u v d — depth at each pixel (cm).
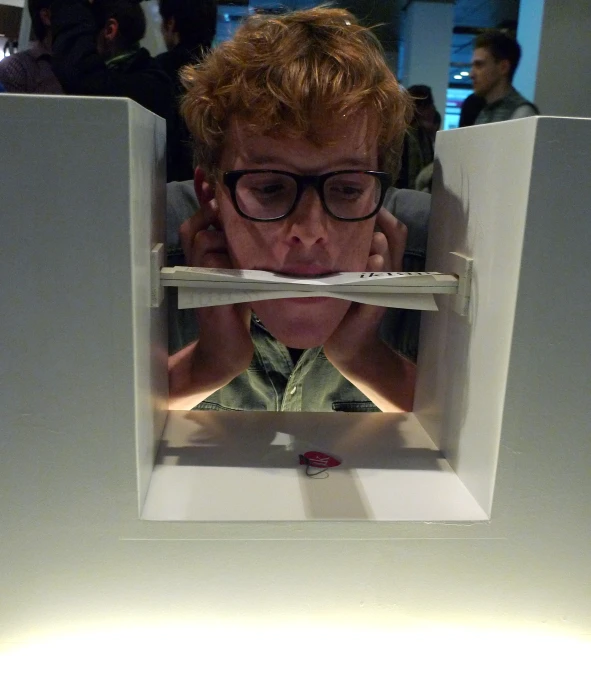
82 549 54
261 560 55
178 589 55
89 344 50
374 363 80
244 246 62
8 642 55
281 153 57
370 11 84
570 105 95
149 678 55
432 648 58
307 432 74
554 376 53
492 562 57
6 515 53
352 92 55
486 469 56
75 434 51
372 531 55
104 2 78
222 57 59
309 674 56
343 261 62
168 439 70
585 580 58
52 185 47
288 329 68
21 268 48
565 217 49
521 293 51
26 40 89
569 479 55
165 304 72
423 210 80
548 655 59
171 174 79
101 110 45
